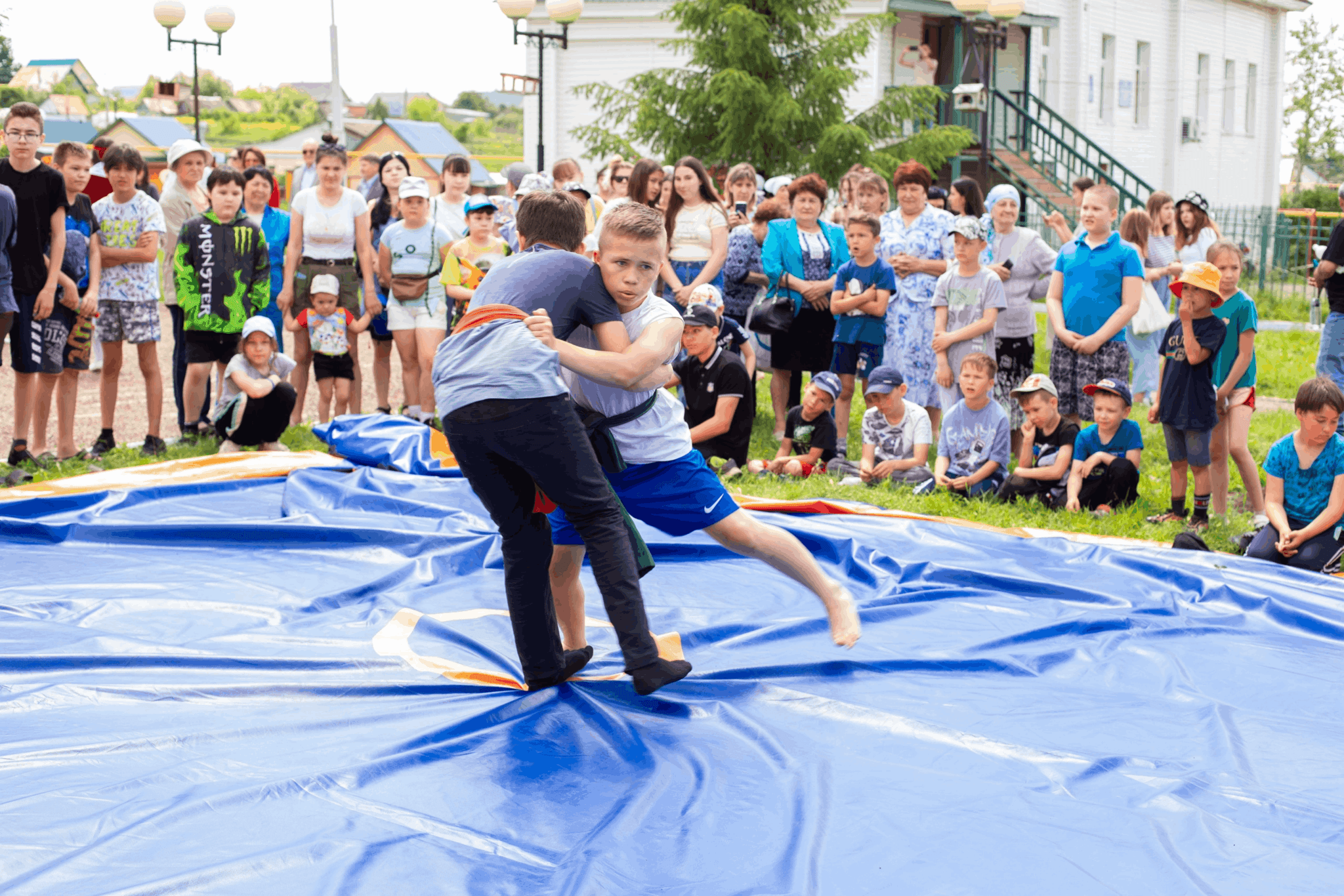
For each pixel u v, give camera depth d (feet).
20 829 9.16
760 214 30.89
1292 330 54.95
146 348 27.68
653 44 75.51
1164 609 17.01
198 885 8.37
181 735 11.11
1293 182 172.86
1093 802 10.48
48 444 29.76
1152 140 92.32
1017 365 27.53
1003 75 78.59
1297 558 19.20
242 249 28.30
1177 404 22.17
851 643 12.94
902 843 9.59
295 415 32.09
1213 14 96.22
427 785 10.43
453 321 30.99
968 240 26.17
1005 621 16.49
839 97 59.06
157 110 339.77
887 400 25.41
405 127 175.83
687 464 12.79
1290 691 13.89
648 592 17.48
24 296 25.11
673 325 12.30
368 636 14.97
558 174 34.94
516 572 12.55
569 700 12.62
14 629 14.64
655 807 10.16
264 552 19.20
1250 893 8.94
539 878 8.93
